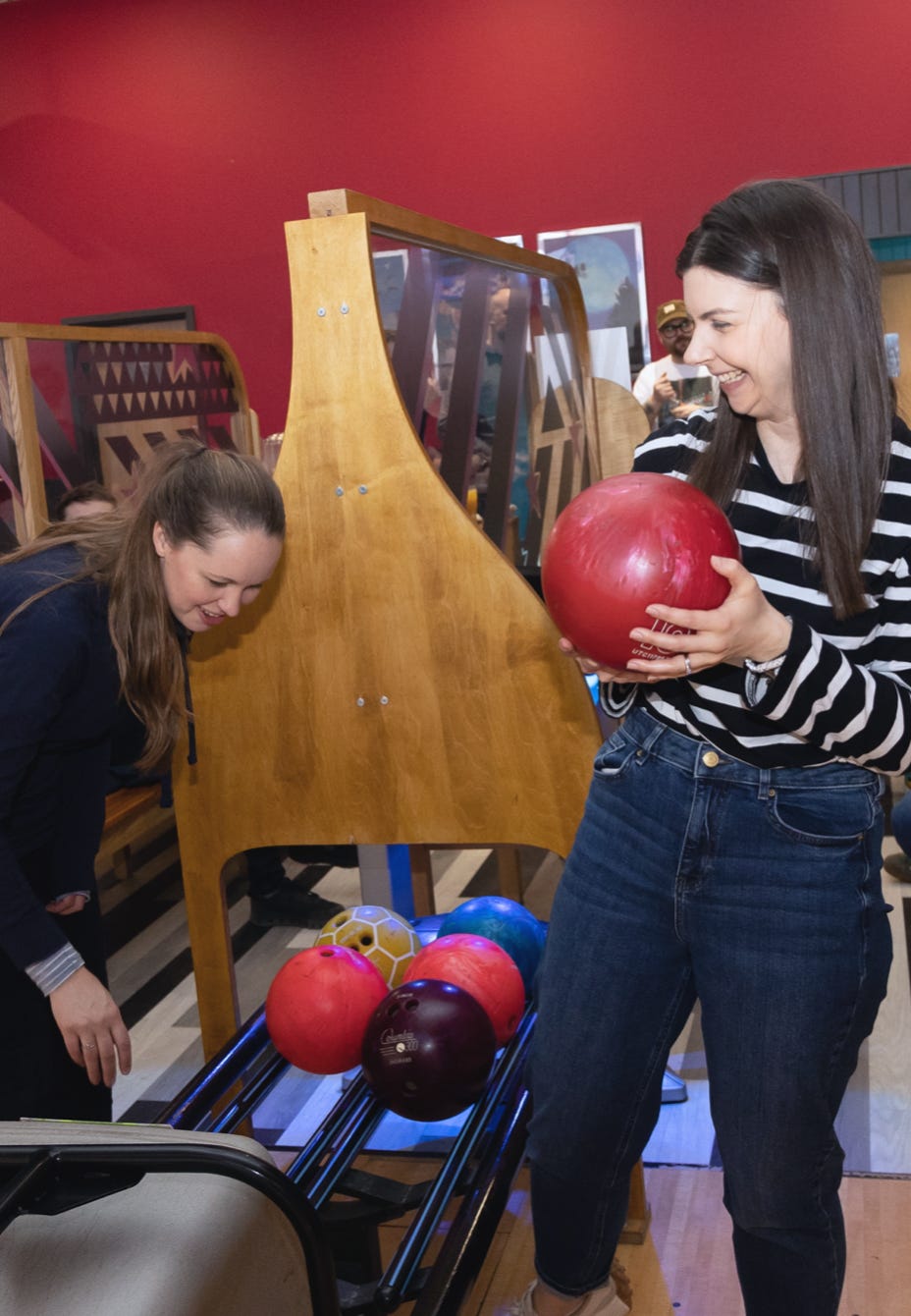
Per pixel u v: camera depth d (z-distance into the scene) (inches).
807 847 51.5
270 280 271.1
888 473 49.8
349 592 76.1
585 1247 62.0
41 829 76.5
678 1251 82.5
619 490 50.3
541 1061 58.2
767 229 48.6
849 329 48.3
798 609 51.7
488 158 257.1
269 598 77.2
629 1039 56.5
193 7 265.9
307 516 75.9
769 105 243.0
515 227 257.6
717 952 53.2
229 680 78.7
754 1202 54.2
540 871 161.9
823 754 51.8
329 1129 69.5
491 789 76.6
